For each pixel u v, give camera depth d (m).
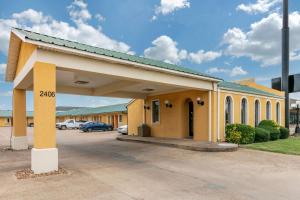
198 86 14.32
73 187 6.44
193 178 7.38
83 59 9.15
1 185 6.63
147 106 19.84
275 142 16.03
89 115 44.38
